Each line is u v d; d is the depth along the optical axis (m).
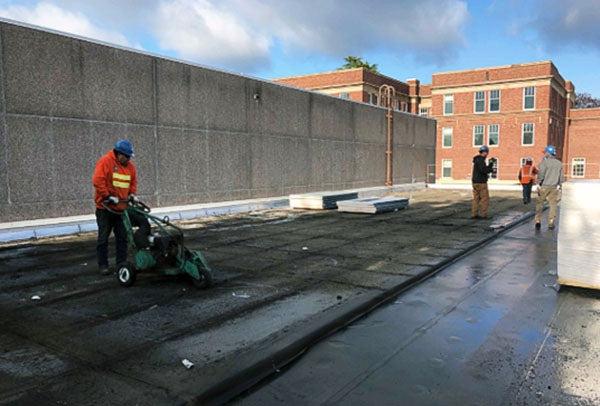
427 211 14.47
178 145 12.48
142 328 4.37
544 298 5.61
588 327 4.65
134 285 5.84
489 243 9.22
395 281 6.06
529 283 6.28
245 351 3.83
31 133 9.45
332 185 18.75
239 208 13.71
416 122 25.61
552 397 3.29
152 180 11.88
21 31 9.19
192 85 12.76
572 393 3.34
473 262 7.54
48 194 9.78
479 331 4.54
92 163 10.54
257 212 14.00
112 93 10.85
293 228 10.80
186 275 6.00
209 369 3.49
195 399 3.09
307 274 6.46
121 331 4.29
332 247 8.45
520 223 12.02
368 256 7.66
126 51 11.09
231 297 5.36
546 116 38.16
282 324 4.48
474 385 3.46
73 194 10.22
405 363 3.84
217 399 3.22
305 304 5.11
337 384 3.49
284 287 5.80
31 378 3.36
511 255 8.06
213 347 3.92
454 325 4.70
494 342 4.27
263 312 4.84
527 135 39.16
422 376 3.61
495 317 4.94
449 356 3.97
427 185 25.89
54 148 9.84
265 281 6.08
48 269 6.70
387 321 4.83
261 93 15.09
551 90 38.75
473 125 41.41
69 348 3.90
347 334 4.48
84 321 4.55
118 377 3.38
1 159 9.01
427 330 4.57
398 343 4.25
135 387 3.23
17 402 3.03
